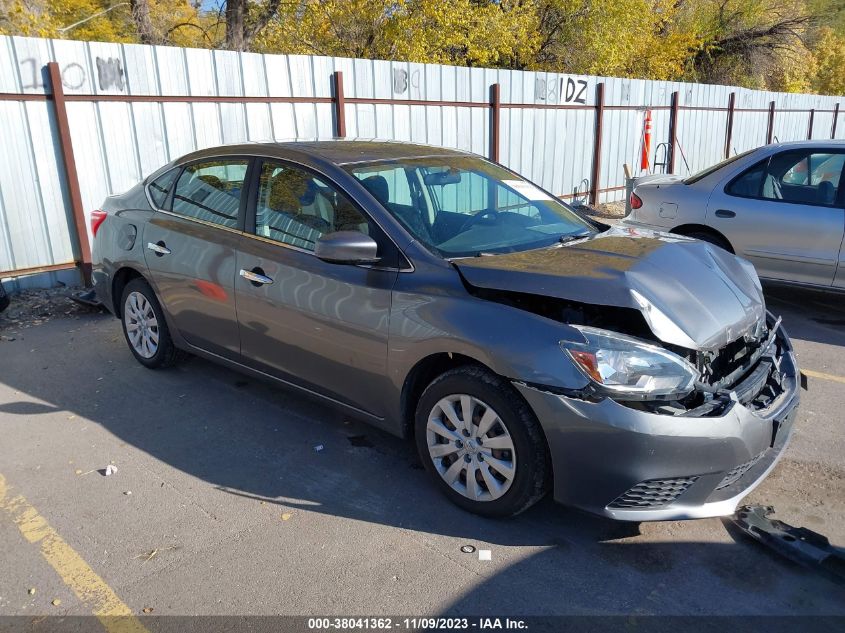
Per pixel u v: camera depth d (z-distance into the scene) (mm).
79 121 6734
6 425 4270
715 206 6680
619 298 2986
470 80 10102
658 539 3162
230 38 15211
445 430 3311
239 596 2793
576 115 12008
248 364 4285
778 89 28438
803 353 5637
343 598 2779
